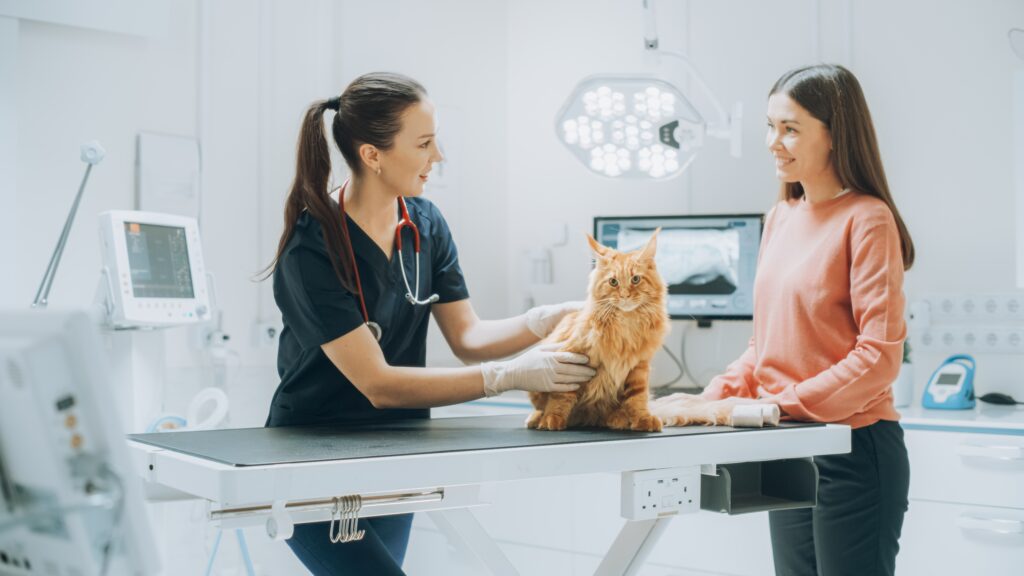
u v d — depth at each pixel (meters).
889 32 2.54
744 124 2.76
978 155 2.43
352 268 1.43
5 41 2.05
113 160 2.26
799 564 1.62
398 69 2.86
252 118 2.53
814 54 2.64
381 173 1.46
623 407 1.31
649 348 1.30
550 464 1.12
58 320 0.73
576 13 3.08
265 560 2.51
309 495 0.97
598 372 1.31
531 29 3.17
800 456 1.34
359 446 1.12
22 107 2.11
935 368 2.47
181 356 2.36
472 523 1.42
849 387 1.44
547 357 1.30
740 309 2.59
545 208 3.13
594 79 1.84
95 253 2.23
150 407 1.85
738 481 1.40
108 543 0.77
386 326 1.52
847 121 1.55
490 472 1.08
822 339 1.55
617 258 1.30
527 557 2.49
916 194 2.51
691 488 1.24
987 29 2.42
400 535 1.58
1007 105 2.39
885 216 1.50
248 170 2.52
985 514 1.98
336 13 2.70
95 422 0.74
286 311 1.43
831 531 1.51
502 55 3.21
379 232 1.53
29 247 2.13
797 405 1.48
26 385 0.74
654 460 1.20
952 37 2.46
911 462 2.07
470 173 3.07
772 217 1.76
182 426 1.89
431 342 2.95
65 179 2.18
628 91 1.85
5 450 0.79
